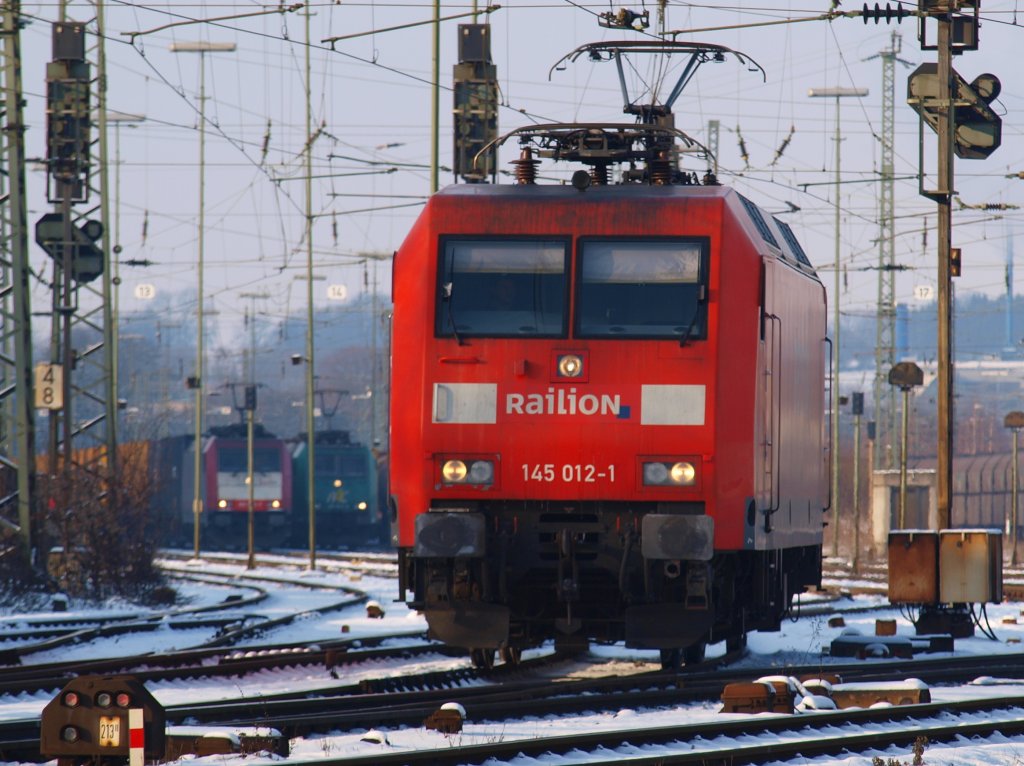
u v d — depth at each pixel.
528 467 50.78
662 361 50.69
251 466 186.12
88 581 121.06
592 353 50.91
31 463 112.69
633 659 67.94
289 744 40.66
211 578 157.38
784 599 61.81
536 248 51.84
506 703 47.12
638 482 50.38
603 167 59.62
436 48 117.31
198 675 60.19
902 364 118.56
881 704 48.84
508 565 52.06
